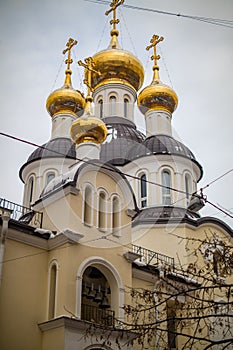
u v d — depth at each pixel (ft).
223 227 107.34
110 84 140.46
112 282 79.71
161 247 102.63
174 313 54.80
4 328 68.39
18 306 71.10
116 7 146.41
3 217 72.74
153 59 143.84
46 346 70.38
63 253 75.25
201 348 85.35
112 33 147.33
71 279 73.20
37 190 121.39
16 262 73.46
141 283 85.97
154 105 131.13
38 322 72.33
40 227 81.66
